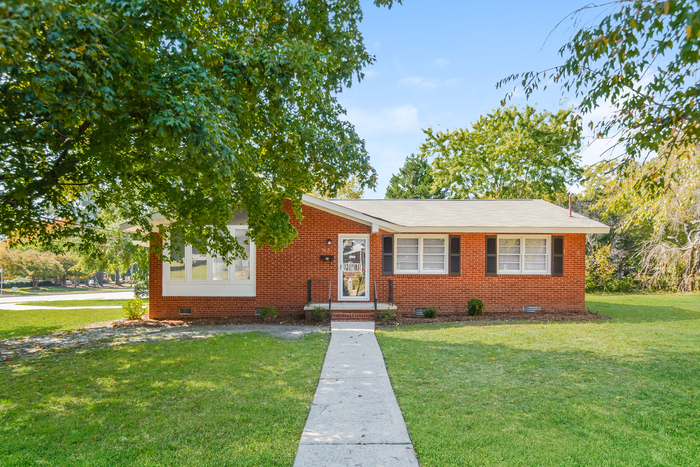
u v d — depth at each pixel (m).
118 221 20.69
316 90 8.39
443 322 13.27
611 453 4.27
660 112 5.23
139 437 4.77
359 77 11.34
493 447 4.43
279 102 8.73
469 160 34.69
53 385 6.75
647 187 6.57
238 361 8.15
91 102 5.04
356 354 8.73
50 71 4.62
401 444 4.55
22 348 10.02
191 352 8.98
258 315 14.62
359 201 19.02
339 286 14.83
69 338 11.36
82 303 24.42
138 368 7.71
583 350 8.80
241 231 14.74
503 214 16.64
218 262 14.70
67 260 52.88
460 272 15.12
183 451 4.41
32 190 7.19
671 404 5.64
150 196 9.96
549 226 14.80
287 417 5.32
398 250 15.19
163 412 5.52
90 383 6.83
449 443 4.54
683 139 5.07
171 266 14.73
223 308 14.66
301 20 9.93
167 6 6.27
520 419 5.18
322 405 5.77
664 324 12.23
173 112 5.86
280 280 14.70
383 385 6.63
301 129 9.79
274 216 9.81
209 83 6.44
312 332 11.61
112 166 7.72
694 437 4.65
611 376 6.93
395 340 10.22
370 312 13.81
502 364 7.75
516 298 15.20
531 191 33.44
